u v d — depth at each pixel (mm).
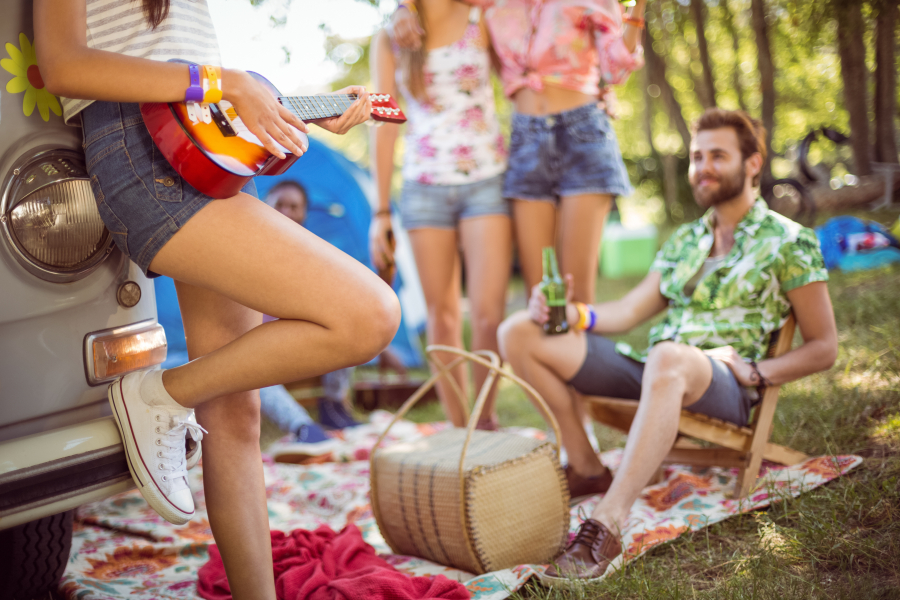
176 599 2031
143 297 1781
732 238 2562
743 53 8648
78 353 1604
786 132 9289
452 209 3135
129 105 1403
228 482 1588
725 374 2305
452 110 3082
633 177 11328
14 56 1494
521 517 2109
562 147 2975
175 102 1345
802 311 2406
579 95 2984
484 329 3143
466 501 2014
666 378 2184
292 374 1426
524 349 2537
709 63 7301
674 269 2660
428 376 5098
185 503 1551
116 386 1554
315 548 2164
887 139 6578
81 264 1595
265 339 1408
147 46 1423
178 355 4797
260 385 1453
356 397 4426
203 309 1616
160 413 1500
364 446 3500
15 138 1483
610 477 2604
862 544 1836
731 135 2486
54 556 2016
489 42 3166
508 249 3141
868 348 3256
